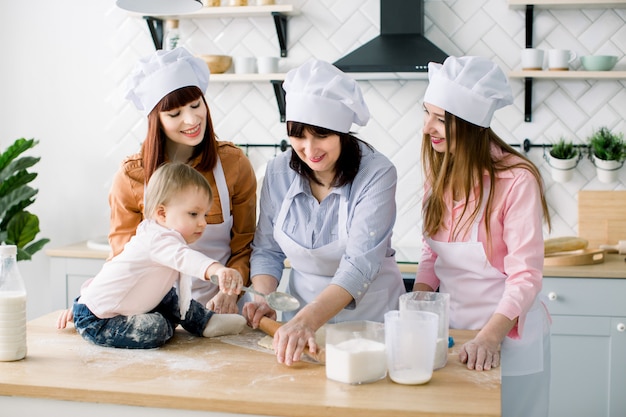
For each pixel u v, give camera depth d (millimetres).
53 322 2145
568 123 3711
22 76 4191
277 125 3967
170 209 1909
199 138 2225
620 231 3643
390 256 2266
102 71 4117
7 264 1789
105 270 1919
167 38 3912
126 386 1603
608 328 3178
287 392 1569
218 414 1545
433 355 1624
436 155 2184
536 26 3697
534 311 2080
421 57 3488
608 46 3654
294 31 3893
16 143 3633
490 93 2012
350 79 1994
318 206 2137
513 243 1976
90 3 4090
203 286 2385
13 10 4160
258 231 2293
